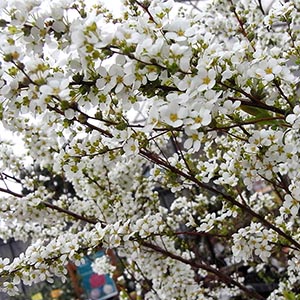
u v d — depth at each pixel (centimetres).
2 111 135
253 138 148
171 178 178
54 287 683
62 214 255
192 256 336
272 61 133
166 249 239
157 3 139
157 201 276
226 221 246
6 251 376
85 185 267
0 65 129
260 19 253
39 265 190
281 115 151
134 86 125
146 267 256
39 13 122
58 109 144
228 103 129
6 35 126
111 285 557
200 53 133
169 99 124
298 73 232
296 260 202
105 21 147
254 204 311
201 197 314
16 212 240
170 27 127
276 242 187
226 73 127
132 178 273
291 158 150
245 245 185
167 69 121
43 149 233
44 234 302
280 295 297
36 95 128
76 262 194
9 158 249
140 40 121
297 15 179
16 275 191
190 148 137
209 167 188
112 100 142
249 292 271
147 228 203
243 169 164
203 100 126
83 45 116
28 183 253
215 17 257
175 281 251
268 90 176
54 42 123
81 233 202
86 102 132
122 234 202
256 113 149
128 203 266
